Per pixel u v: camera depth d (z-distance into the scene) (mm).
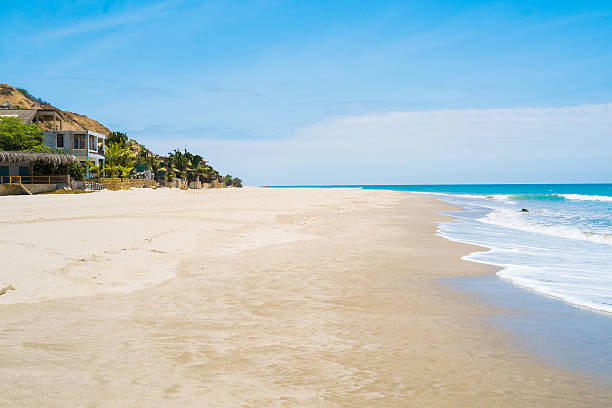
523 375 3660
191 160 91125
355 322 5082
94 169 53719
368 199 41062
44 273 6719
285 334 4574
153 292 6367
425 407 3033
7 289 5809
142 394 3041
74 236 10578
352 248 11383
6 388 3006
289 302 5957
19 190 37062
